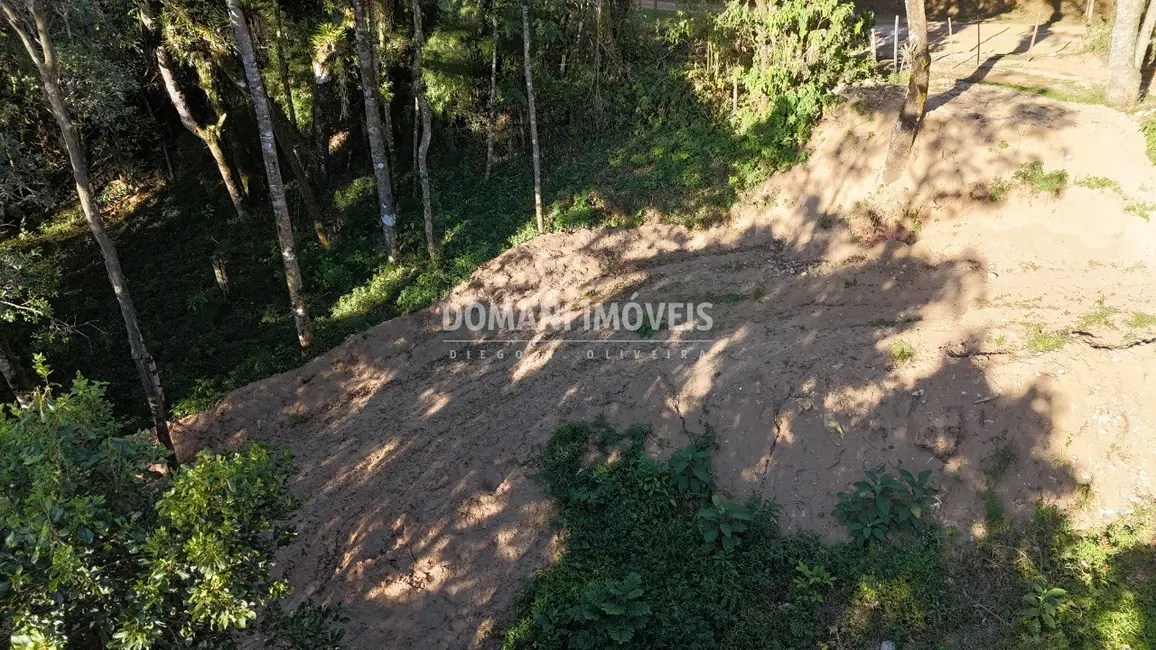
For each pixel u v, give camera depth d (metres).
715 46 19.27
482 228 18.39
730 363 13.86
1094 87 17.44
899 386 12.83
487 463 13.20
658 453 12.98
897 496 11.65
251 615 6.88
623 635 10.15
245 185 20.50
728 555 11.43
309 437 14.52
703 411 13.25
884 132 16.83
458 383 15.13
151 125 21.52
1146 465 11.67
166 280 18.66
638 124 20.09
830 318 14.69
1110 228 14.95
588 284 16.95
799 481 12.34
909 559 11.15
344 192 20.44
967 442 12.18
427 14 20.20
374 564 11.97
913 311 14.60
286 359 15.75
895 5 28.16
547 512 12.33
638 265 17.28
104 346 16.64
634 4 21.39
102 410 7.55
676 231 17.59
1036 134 15.76
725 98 19.52
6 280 12.80
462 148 21.41
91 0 15.52
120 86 16.31
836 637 10.41
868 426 12.57
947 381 12.73
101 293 18.59
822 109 17.98
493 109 19.92
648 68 20.83
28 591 6.39
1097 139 15.53
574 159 19.98
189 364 15.92
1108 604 10.31
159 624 6.90
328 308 16.89
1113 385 12.34
